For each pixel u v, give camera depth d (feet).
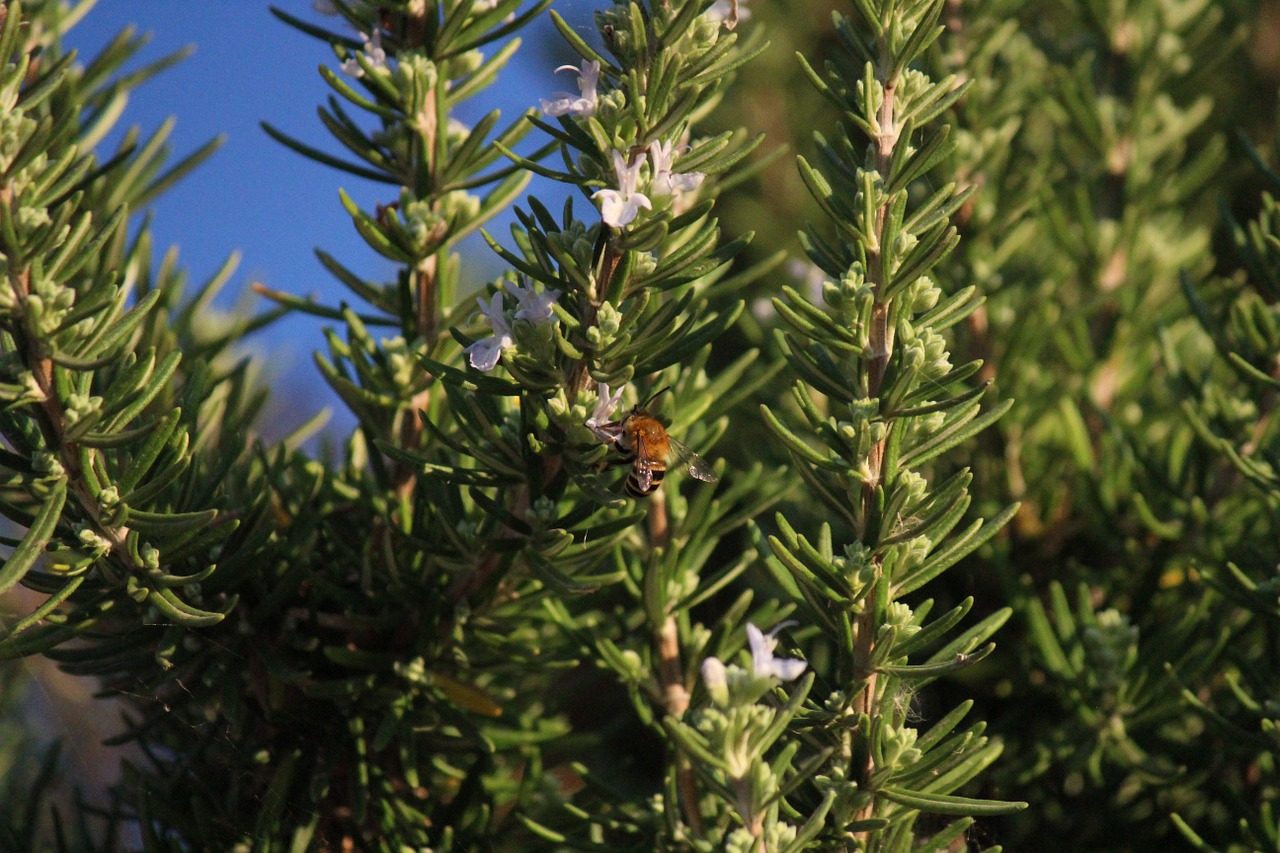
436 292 1.59
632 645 1.64
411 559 1.59
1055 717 1.69
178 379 1.67
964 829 1.50
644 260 1.47
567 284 1.48
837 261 1.49
